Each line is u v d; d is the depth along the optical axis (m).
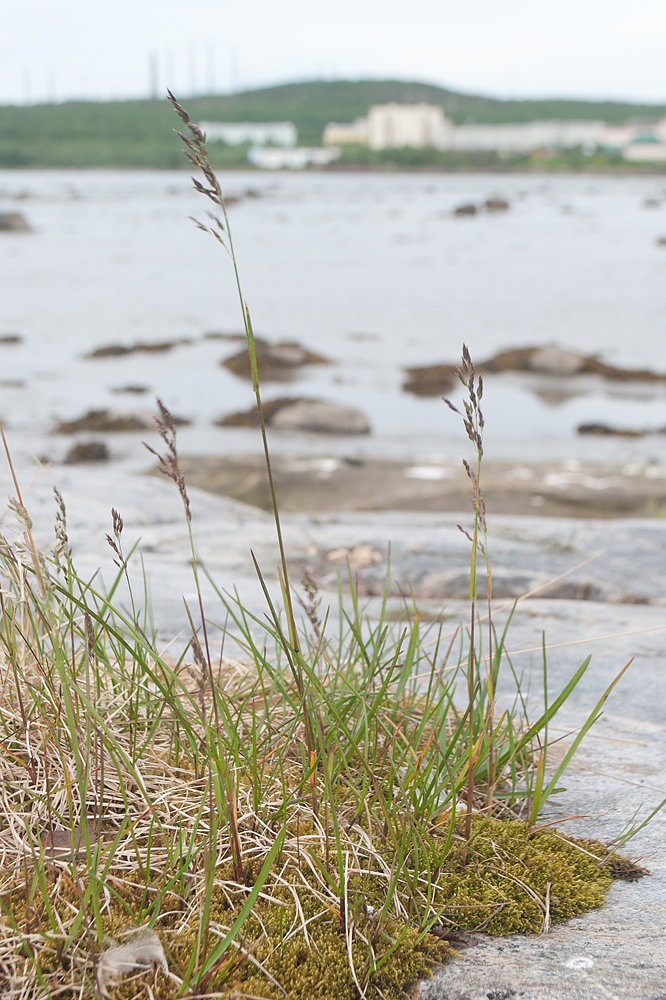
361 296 30.69
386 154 172.12
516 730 2.66
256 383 1.71
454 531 5.93
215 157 175.00
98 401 16.58
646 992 1.68
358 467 11.64
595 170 164.25
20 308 27.11
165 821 2.07
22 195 84.50
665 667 3.37
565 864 2.06
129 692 2.36
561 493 10.46
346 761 2.23
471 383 1.78
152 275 35.34
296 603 4.03
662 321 26.39
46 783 2.02
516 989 1.70
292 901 1.87
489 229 58.03
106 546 4.70
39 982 1.63
